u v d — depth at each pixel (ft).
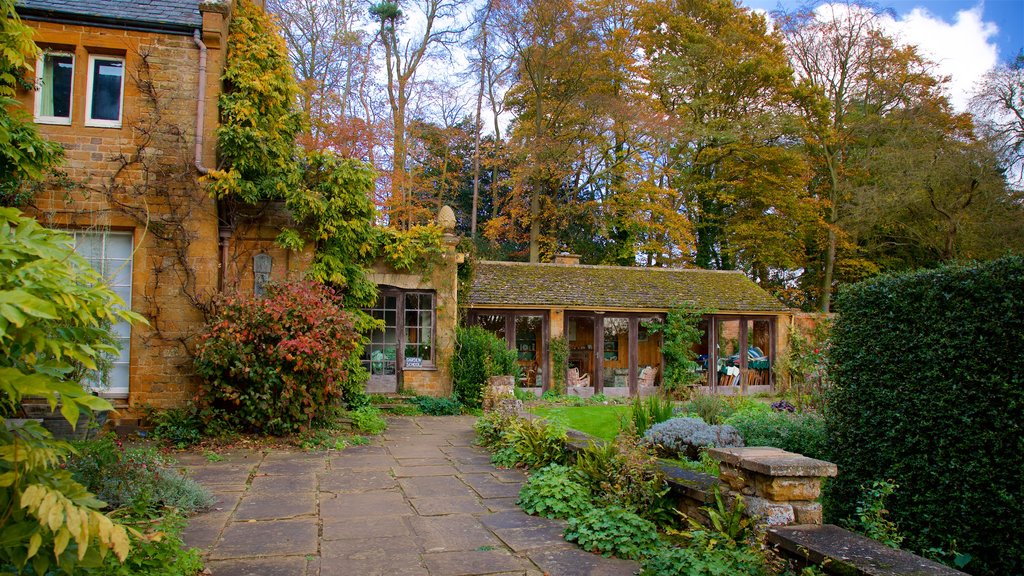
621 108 78.69
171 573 12.38
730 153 88.94
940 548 15.98
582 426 37.58
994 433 15.28
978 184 72.08
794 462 13.82
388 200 75.46
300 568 13.94
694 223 91.20
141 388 31.37
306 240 38.24
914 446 17.46
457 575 13.66
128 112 32.12
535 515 18.44
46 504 6.57
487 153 95.81
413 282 44.98
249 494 20.61
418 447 29.63
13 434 7.47
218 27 32.96
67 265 7.82
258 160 34.53
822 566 11.67
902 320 17.97
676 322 63.57
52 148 23.08
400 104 82.64
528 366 60.29
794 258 93.15
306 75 76.69
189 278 32.22
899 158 76.23
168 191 32.24
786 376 67.62
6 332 6.80
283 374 30.01
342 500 20.01
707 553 13.17
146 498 16.29
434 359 45.39
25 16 30.89
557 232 93.45
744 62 83.76
